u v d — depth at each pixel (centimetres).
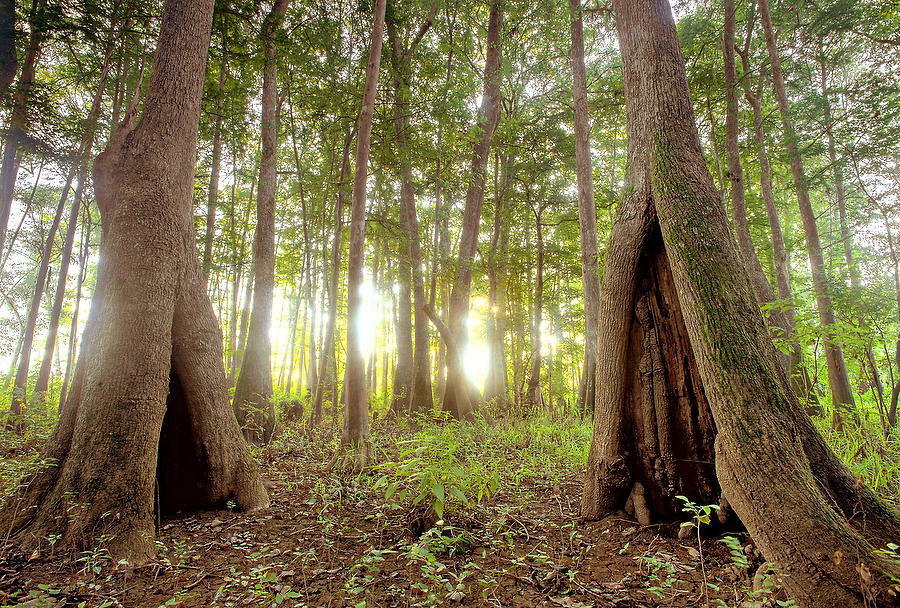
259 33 995
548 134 1703
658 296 446
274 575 315
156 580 347
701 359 335
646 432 439
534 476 615
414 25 1293
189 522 473
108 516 386
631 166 454
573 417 1055
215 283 1911
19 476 440
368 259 2131
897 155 1030
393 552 349
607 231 1947
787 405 307
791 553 259
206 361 520
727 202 1318
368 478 575
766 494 277
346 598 311
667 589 313
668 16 448
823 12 1084
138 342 440
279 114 1316
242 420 905
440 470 411
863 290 1084
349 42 1133
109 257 461
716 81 1056
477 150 1463
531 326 2017
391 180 1440
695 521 395
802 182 1098
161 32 530
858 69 1317
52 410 1001
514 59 1501
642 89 441
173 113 510
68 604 306
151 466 427
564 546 397
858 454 495
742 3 1135
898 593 223
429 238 1902
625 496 447
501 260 1667
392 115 1180
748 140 1176
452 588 310
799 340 500
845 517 286
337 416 1293
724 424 309
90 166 1026
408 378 1495
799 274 1850
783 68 1223
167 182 494
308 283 1517
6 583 322
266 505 527
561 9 1209
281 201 1748
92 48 969
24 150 859
